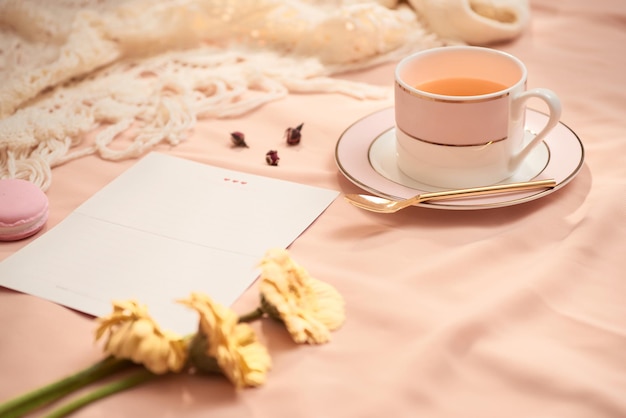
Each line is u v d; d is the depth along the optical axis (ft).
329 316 2.10
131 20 3.09
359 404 1.95
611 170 2.51
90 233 2.35
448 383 1.99
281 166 2.59
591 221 2.31
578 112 2.74
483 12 3.12
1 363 2.05
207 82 2.92
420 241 2.31
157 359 1.94
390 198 2.39
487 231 2.34
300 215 2.40
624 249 2.27
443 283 2.19
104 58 3.00
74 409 1.94
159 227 2.37
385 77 3.00
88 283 2.22
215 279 2.21
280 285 2.06
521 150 2.43
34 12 3.06
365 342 2.07
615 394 1.94
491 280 2.20
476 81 2.51
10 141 2.61
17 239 2.37
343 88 2.92
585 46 3.07
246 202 2.44
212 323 1.92
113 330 2.02
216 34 3.15
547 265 2.21
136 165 2.58
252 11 3.13
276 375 2.01
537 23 3.22
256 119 2.81
